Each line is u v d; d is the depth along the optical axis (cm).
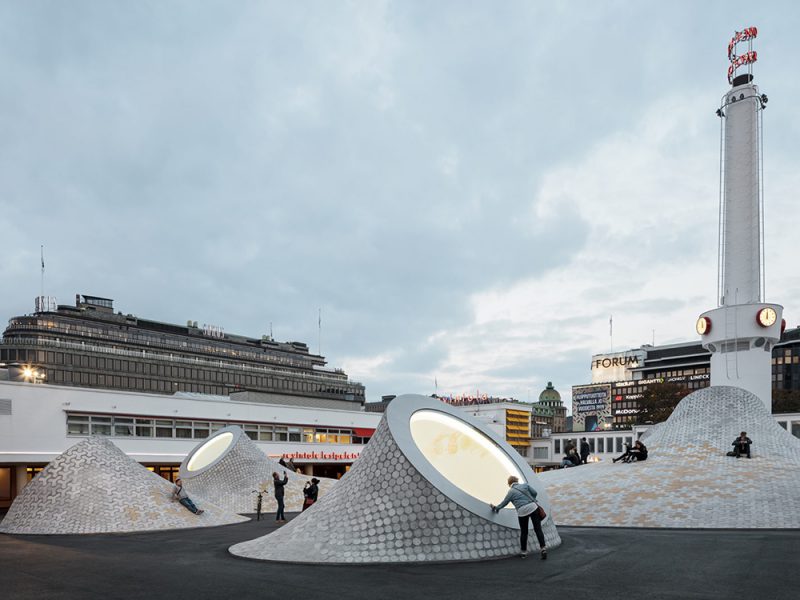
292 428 6419
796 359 14300
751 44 5322
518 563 1190
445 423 1526
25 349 9106
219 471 3172
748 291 5028
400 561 1212
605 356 19650
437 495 1268
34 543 1731
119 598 967
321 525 1338
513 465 1520
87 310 10875
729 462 2338
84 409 4756
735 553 1272
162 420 5338
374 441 1426
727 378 4953
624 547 1381
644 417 9588
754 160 5119
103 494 2123
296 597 936
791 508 1830
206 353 12050
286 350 14038
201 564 1275
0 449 4238
